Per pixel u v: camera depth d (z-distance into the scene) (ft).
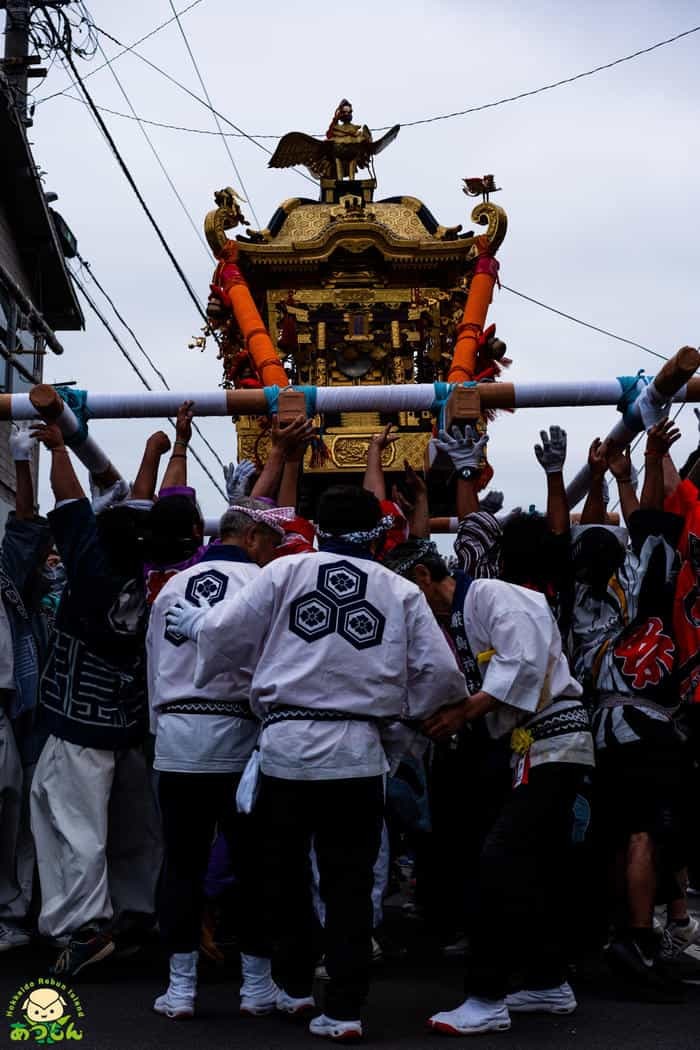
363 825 11.32
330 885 11.28
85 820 13.76
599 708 14.12
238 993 13.55
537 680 11.93
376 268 26.55
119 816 14.84
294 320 26.14
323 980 14.69
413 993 13.66
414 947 17.12
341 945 11.07
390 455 24.53
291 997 12.02
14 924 15.89
